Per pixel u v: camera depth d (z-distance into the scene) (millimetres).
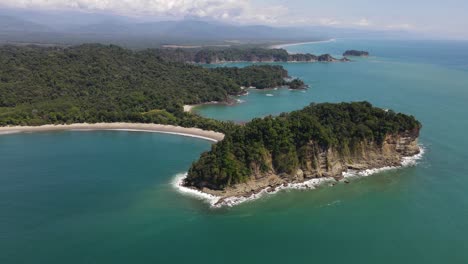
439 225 102000
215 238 97375
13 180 133000
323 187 124625
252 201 115688
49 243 95062
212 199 116250
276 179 125062
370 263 86938
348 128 138750
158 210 110875
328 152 131125
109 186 127375
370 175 132625
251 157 120750
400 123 144000
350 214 108125
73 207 113062
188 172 130125
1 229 101250
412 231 99375
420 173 133875
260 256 90062
